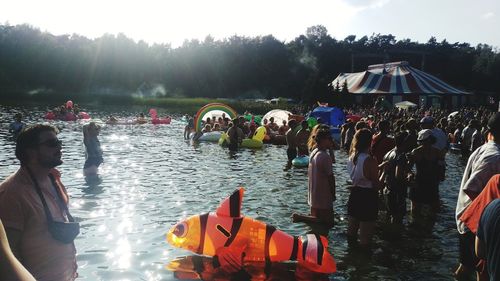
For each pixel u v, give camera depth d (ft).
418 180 28.04
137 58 329.93
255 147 66.69
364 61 386.11
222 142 67.51
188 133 78.18
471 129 59.00
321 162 25.50
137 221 25.68
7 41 313.53
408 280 18.33
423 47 415.03
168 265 19.17
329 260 19.11
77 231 11.93
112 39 325.83
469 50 415.03
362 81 188.44
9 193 10.81
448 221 27.12
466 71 378.53
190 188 35.35
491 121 15.62
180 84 339.36
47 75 311.06
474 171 15.48
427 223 26.66
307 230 24.76
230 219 19.90
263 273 18.54
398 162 26.27
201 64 338.13
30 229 10.98
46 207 11.29
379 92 177.06
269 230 19.74
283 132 76.69
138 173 41.65
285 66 349.61
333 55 382.42
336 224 26.16
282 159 53.93
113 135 80.48
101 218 26.13
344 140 63.46
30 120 109.40
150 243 21.95
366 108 161.79
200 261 19.70
